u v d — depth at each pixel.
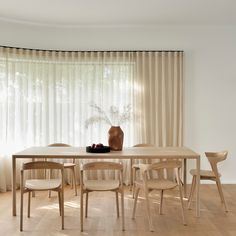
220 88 5.07
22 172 3.09
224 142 5.08
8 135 4.79
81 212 3.07
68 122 5.06
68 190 4.64
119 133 3.82
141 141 5.02
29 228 3.12
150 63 5.02
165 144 5.00
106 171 5.02
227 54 5.06
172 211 3.66
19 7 4.29
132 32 5.09
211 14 4.55
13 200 3.48
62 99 5.07
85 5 4.21
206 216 3.49
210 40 5.07
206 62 5.08
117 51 5.07
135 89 5.04
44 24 5.00
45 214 3.54
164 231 3.06
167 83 5.05
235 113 5.06
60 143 4.65
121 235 2.96
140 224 3.24
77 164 4.96
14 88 4.82
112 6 4.25
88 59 5.09
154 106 5.05
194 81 5.09
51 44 5.07
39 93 4.96
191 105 5.09
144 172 3.14
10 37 4.83
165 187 3.20
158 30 5.09
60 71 5.05
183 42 5.09
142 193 4.43
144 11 4.44
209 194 4.40
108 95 5.09
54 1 4.07
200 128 5.09
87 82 5.08
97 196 4.29
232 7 4.29
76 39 5.10
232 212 3.62
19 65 4.86
